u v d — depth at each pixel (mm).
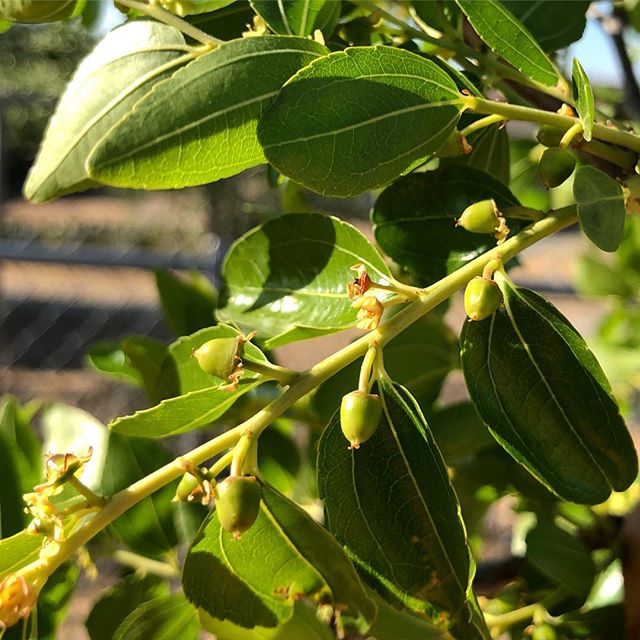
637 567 262
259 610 190
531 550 270
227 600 189
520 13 286
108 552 286
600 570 296
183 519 274
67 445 287
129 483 276
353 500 186
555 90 221
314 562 188
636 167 210
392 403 184
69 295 1941
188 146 177
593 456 187
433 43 252
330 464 187
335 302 227
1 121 2031
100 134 196
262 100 184
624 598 266
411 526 183
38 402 294
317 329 202
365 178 182
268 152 175
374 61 181
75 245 2314
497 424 187
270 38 187
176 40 203
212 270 1126
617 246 181
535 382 190
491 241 227
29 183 197
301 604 221
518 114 195
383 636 235
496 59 256
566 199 437
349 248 228
